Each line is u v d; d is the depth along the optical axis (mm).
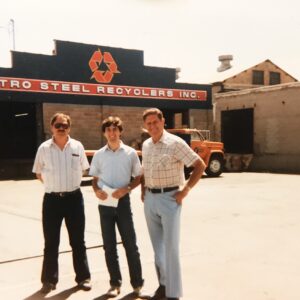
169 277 3795
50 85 19953
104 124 4129
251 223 7883
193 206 10039
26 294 4191
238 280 4598
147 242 6496
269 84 35594
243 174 20703
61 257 5672
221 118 27109
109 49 21703
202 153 18281
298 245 6180
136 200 11203
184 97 24266
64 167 4203
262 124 24172
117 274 4176
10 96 18906
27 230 7387
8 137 24812
